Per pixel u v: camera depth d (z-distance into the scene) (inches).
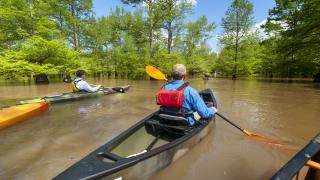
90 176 72.1
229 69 1181.1
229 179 96.9
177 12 840.9
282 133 161.3
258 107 262.1
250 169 106.2
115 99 320.8
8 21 535.2
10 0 523.2
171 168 104.7
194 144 125.0
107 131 168.7
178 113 124.5
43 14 592.7
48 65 558.9
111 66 1151.6
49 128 175.3
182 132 127.8
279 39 732.7
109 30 1087.6
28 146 137.9
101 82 735.1
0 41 538.3
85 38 964.6
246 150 129.0
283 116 214.5
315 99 324.8
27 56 532.7
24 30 543.2
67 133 163.5
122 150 106.0
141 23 861.8
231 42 1136.8
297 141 144.6
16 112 195.0
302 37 616.7
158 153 95.0
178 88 124.8
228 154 123.4
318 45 609.6
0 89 464.8
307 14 609.3
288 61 730.8
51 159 119.2
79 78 301.9
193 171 103.6
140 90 449.1
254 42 1106.7
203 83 718.5
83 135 159.0
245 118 206.1
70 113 227.3
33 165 112.2
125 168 80.9
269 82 732.0
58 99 266.2
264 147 133.7
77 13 822.5
